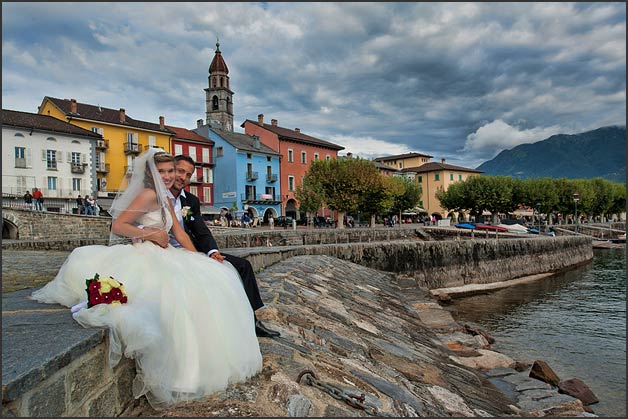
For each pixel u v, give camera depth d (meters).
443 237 44.22
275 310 5.82
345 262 18.53
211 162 56.19
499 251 30.69
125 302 2.81
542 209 69.38
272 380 3.37
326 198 46.59
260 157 58.00
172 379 2.86
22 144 37.69
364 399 3.71
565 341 13.35
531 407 6.89
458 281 27.09
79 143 41.69
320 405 3.23
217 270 3.51
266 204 58.69
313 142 65.88
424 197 88.75
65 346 2.21
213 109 61.03
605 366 10.91
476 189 63.66
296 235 29.84
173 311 2.96
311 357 4.35
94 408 2.44
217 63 60.94
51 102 45.28
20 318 2.93
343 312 8.01
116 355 2.60
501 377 8.54
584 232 67.06
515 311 18.67
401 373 5.48
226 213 49.66
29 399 1.90
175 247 3.82
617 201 85.56
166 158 3.71
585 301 20.89
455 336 10.98
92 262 3.36
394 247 23.31
